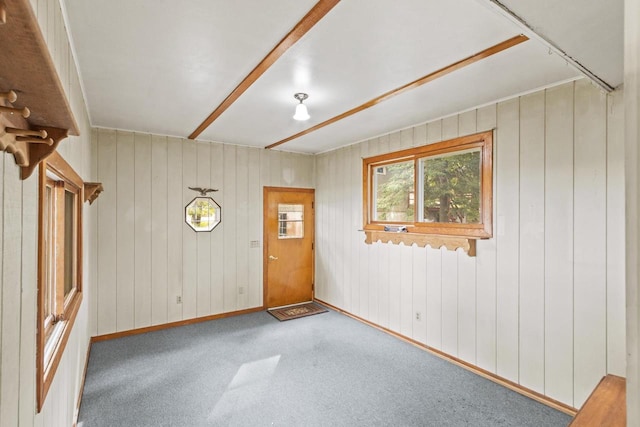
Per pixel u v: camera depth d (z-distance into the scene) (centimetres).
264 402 262
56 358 147
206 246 459
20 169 100
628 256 44
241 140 457
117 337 396
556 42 164
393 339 388
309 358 339
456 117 328
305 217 540
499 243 292
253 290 496
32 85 78
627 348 44
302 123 369
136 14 170
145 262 416
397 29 184
